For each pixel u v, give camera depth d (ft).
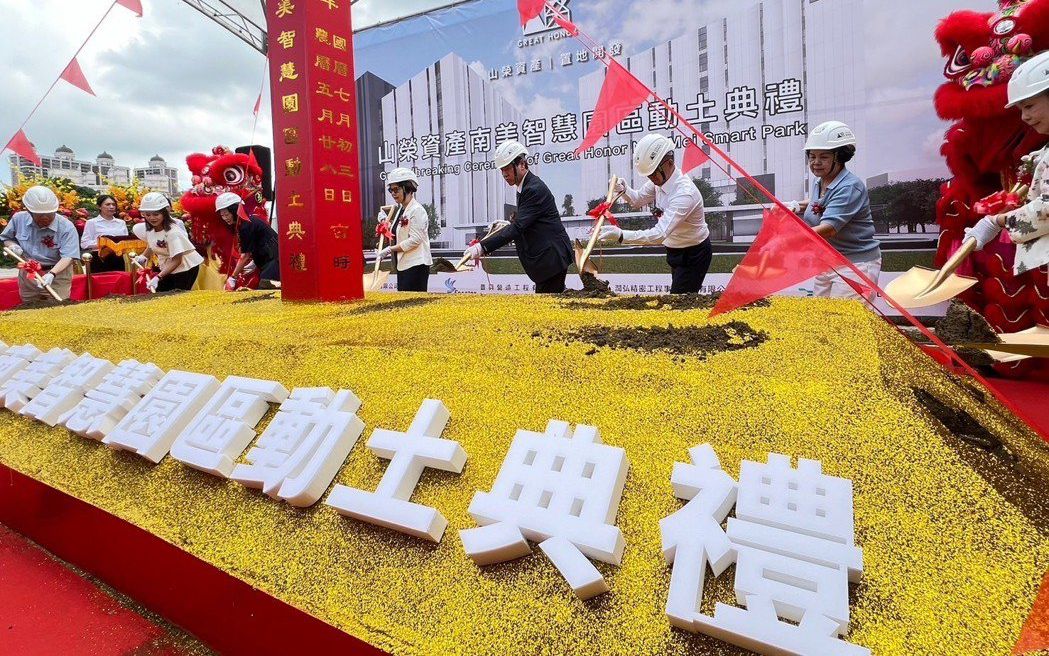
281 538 2.97
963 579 2.03
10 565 4.16
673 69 12.83
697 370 3.31
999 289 8.25
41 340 6.31
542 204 8.95
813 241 2.79
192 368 4.66
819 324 4.10
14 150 11.74
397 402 3.52
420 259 12.21
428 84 16.02
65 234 13.33
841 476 2.47
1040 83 6.25
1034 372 7.45
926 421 2.70
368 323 5.14
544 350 3.85
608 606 2.19
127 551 3.62
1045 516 2.24
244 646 2.97
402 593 2.50
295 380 4.08
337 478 3.14
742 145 12.30
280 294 8.14
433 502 2.84
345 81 6.87
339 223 6.92
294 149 6.71
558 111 14.42
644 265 13.89
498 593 2.37
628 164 13.69
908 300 7.60
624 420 2.97
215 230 15.69
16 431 4.86
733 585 2.12
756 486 2.35
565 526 2.39
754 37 11.91
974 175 8.64
